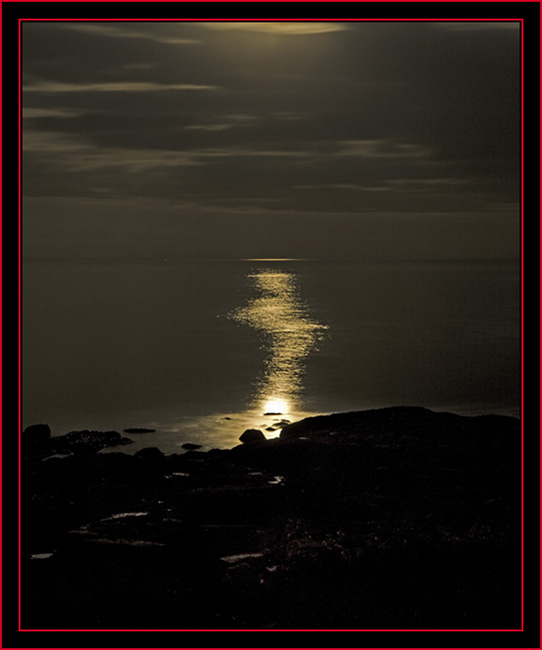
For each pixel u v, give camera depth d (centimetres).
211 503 1554
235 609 1163
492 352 5309
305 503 1580
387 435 2042
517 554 1254
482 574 1211
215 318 8156
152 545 1324
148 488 1741
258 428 2886
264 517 1505
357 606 1145
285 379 4197
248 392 3788
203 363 4834
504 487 1664
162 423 3009
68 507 1591
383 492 1681
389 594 1170
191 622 1130
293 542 1302
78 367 4662
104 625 1125
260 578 1199
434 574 1208
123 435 2753
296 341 6050
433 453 1866
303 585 1190
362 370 4506
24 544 1434
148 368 4625
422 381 4138
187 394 3744
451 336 6309
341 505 1547
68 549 1331
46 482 1798
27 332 6656
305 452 1934
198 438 2703
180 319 8006
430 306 9844
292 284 17912
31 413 3297
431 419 2242
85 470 1888
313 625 1107
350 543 1301
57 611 1148
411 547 1259
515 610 1126
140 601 1173
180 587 1205
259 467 1939
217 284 17762
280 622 1125
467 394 3788
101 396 3681
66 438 2502
